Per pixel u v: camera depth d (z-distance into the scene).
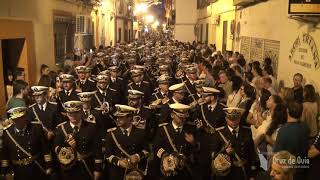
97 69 14.29
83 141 6.36
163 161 6.00
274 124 6.46
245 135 5.92
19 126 6.19
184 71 11.81
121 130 6.18
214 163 5.81
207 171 6.69
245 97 8.31
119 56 16.22
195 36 36.59
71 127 6.43
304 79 9.06
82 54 17.95
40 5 13.30
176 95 8.10
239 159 5.82
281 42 11.07
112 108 9.36
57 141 6.43
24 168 6.25
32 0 12.48
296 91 7.84
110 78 10.62
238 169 5.83
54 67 15.01
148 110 8.25
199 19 34.84
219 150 5.93
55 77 10.92
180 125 6.21
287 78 10.41
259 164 6.02
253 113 7.83
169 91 8.65
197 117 7.54
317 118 7.50
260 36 13.62
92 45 22.75
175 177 6.02
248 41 15.55
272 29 12.07
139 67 11.82
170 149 6.14
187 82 9.81
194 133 6.48
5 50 11.81
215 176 5.94
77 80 10.92
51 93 9.38
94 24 24.16
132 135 6.15
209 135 6.80
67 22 17.34
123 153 6.10
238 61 13.09
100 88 9.84
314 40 8.52
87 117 7.20
